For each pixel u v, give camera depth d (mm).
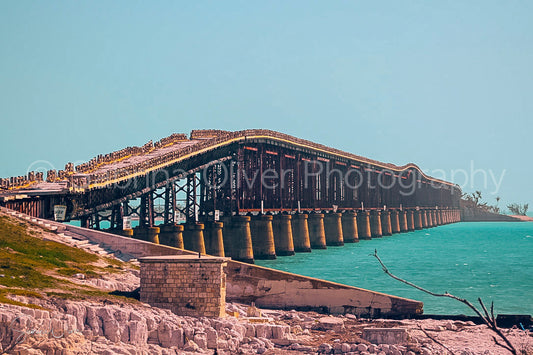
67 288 52844
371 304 67062
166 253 73000
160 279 54344
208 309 54000
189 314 53938
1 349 38750
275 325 53156
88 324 44969
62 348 40031
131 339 45125
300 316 63625
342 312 67188
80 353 40625
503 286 117750
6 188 87500
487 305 93125
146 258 54688
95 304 48781
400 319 66688
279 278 67875
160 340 46625
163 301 54188
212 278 54125
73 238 74125
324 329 58406
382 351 50625
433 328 61594
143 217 117188
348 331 58250
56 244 68250
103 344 43062
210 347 48125
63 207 84188
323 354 50312
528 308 90625
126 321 45438
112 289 58594
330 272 135500
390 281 121438
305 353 50156
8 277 52219
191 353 46031
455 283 122000
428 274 138750
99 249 72688
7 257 59406
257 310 60344
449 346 54875
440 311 86438
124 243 73688
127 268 67875
